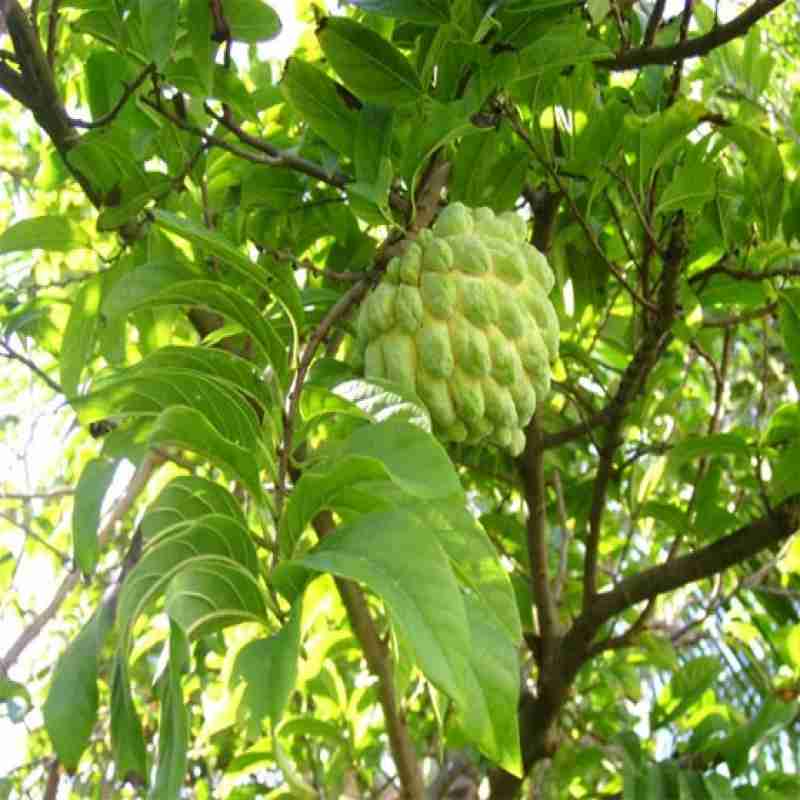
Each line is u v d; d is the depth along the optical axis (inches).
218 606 16.5
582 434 32.8
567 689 34.3
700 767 33.9
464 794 39.5
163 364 18.9
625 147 27.9
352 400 19.8
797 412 30.3
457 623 14.1
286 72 24.8
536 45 23.8
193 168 28.0
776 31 51.4
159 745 14.1
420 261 22.4
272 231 30.9
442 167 26.3
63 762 16.4
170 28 23.0
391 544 14.6
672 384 43.8
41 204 38.7
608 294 37.6
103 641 16.9
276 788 39.8
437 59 24.5
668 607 46.5
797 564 34.3
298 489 16.6
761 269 29.9
